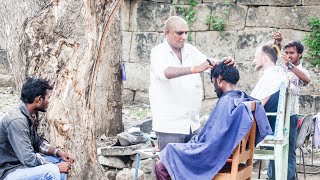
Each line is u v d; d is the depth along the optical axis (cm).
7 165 482
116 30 802
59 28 508
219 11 1088
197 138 491
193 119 561
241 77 1078
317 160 818
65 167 488
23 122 477
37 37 510
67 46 509
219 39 1091
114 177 684
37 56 511
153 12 1119
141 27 1127
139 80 1133
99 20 517
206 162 468
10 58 533
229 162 494
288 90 573
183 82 550
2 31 546
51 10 509
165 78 532
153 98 554
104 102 794
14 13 521
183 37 547
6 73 1225
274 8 1062
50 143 513
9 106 1046
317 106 1004
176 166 473
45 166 479
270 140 552
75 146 517
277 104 570
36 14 511
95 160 532
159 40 1118
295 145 619
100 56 526
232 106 465
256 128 489
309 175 771
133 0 1128
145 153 577
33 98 484
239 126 459
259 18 1070
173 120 548
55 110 509
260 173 693
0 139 480
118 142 704
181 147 475
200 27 1098
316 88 1026
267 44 594
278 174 551
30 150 473
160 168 491
